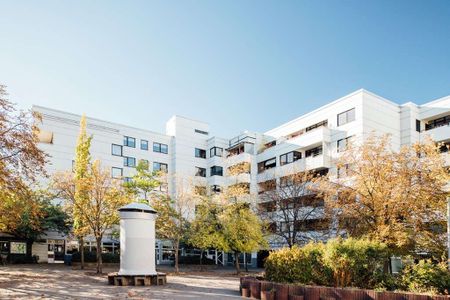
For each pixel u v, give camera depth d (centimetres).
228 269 3809
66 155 4272
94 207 2636
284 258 1526
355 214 1847
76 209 2742
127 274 1786
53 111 4272
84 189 2625
